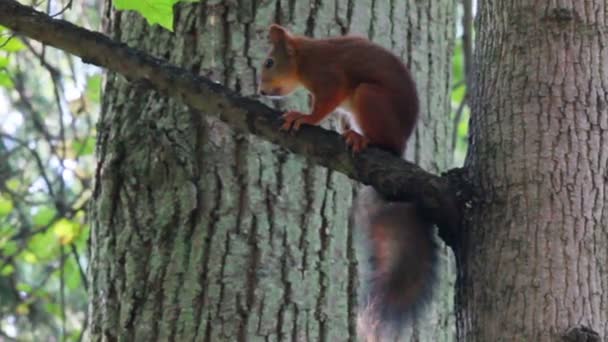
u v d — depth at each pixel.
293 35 9.45
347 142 7.09
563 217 6.36
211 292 9.10
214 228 9.26
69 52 7.34
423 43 10.48
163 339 9.09
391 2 10.33
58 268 16.67
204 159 9.42
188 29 9.96
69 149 17.16
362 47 8.95
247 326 9.02
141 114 9.66
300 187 9.41
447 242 6.84
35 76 18.06
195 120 9.50
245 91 9.70
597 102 6.65
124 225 9.50
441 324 9.97
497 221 6.51
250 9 9.94
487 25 7.15
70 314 17.89
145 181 9.50
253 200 9.32
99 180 9.82
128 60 7.30
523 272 6.29
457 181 6.79
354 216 8.11
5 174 16.05
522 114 6.67
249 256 9.20
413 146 10.20
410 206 7.36
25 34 7.32
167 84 7.32
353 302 9.29
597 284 6.25
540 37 6.81
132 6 8.26
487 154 6.71
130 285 9.31
